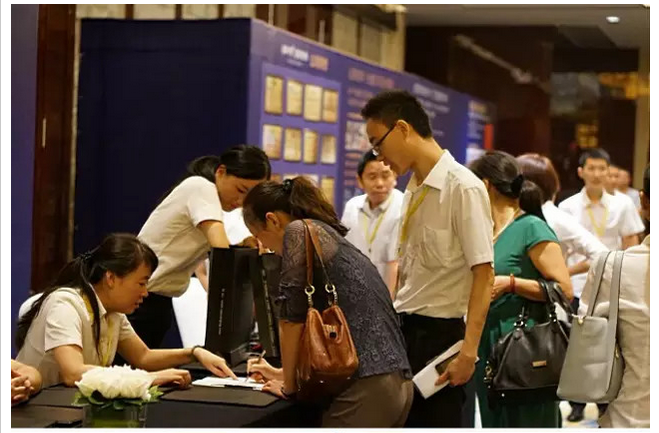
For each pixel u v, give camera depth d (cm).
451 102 912
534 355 339
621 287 262
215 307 330
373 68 734
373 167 518
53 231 650
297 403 276
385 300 270
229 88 553
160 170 564
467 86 1158
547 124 1144
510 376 338
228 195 368
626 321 262
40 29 639
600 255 269
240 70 551
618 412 263
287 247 263
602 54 1237
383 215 521
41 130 643
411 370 299
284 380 273
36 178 640
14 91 399
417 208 301
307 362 253
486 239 291
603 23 1092
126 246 296
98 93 571
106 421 229
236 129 552
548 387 339
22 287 409
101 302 297
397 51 1104
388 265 520
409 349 304
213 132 556
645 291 259
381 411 262
